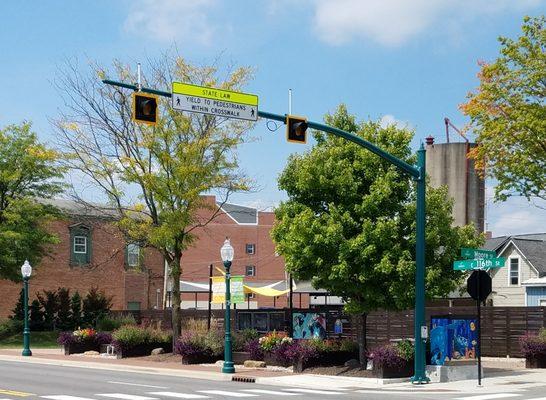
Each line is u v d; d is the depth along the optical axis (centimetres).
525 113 2889
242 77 3344
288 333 3169
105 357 3431
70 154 3306
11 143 4675
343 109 2598
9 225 4578
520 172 2939
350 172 2475
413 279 2381
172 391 2002
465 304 4475
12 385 2116
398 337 3303
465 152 5428
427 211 2475
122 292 5809
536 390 2053
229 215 8462
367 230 2377
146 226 3281
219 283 2955
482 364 2975
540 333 2862
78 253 5612
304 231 2433
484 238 2623
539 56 2894
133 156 3316
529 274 4756
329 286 2484
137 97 1823
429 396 1906
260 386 2225
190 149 3173
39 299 5144
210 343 3012
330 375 2498
